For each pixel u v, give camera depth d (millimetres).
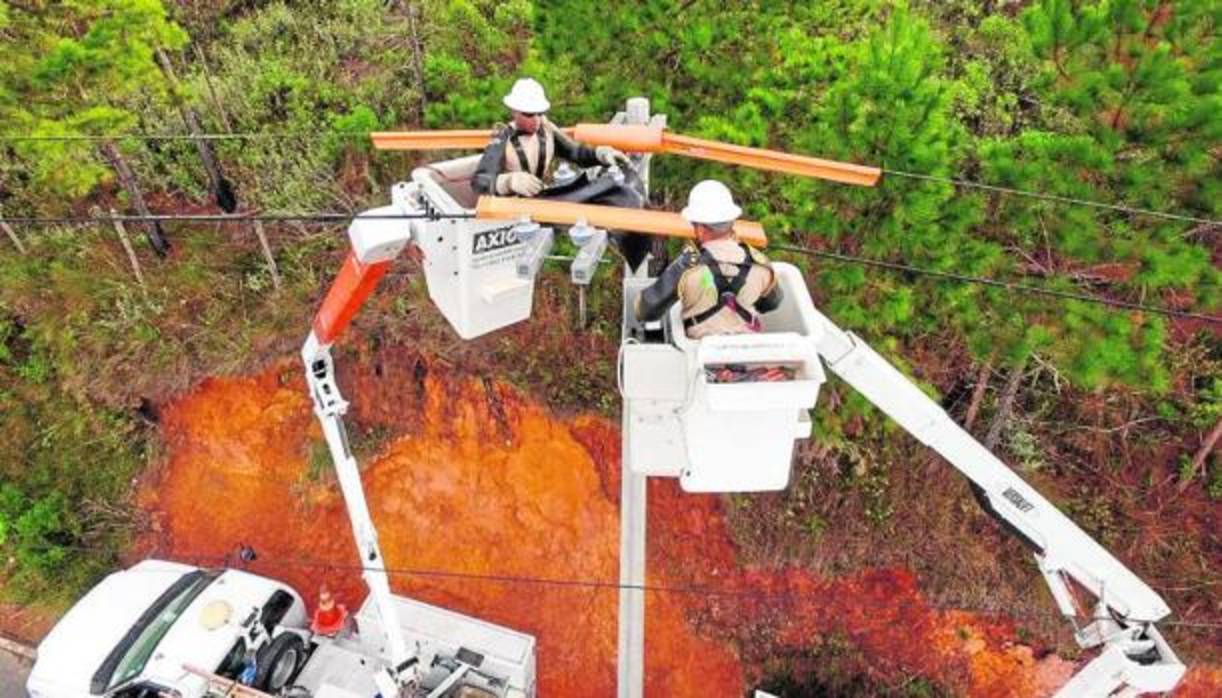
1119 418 10398
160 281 12500
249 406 12367
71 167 10484
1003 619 10359
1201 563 10000
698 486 5047
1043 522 6184
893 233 7398
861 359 5570
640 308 4879
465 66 11266
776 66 8641
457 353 11625
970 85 9867
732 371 4465
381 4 14016
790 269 5145
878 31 7547
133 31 9828
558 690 11320
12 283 12773
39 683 9469
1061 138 7016
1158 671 6301
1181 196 7148
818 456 10703
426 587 11867
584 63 8875
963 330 7941
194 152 12844
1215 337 10180
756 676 10984
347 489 7648
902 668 10609
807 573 10898
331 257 12328
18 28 9695
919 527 10586
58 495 12953
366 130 10586
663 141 5715
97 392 12656
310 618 11477
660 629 11234
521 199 4984
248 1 14719
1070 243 7117
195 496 12711
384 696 8328
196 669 9094
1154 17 6805
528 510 11711
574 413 11367
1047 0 7078
